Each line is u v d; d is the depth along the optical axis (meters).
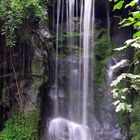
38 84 6.68
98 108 7.13
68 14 7.98
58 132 6.96
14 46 6.88
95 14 7.98
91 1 7.90
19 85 6.83
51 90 7.25
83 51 7.70
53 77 7.36
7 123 6.71
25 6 6.34
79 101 7.36
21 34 6.68
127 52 7.12
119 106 2.49
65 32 7.89
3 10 6.30
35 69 6.74
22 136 6.43
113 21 7.84
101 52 7.62
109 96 7.05
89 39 7.73
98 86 7.28
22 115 6.67
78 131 7.04
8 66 6.98
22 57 6.87
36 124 6.55
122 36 7.58
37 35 6.77
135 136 5.04
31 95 6.69
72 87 7.43
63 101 7.29
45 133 6.85
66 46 7.75
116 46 7.53
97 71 7.43
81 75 7.50
